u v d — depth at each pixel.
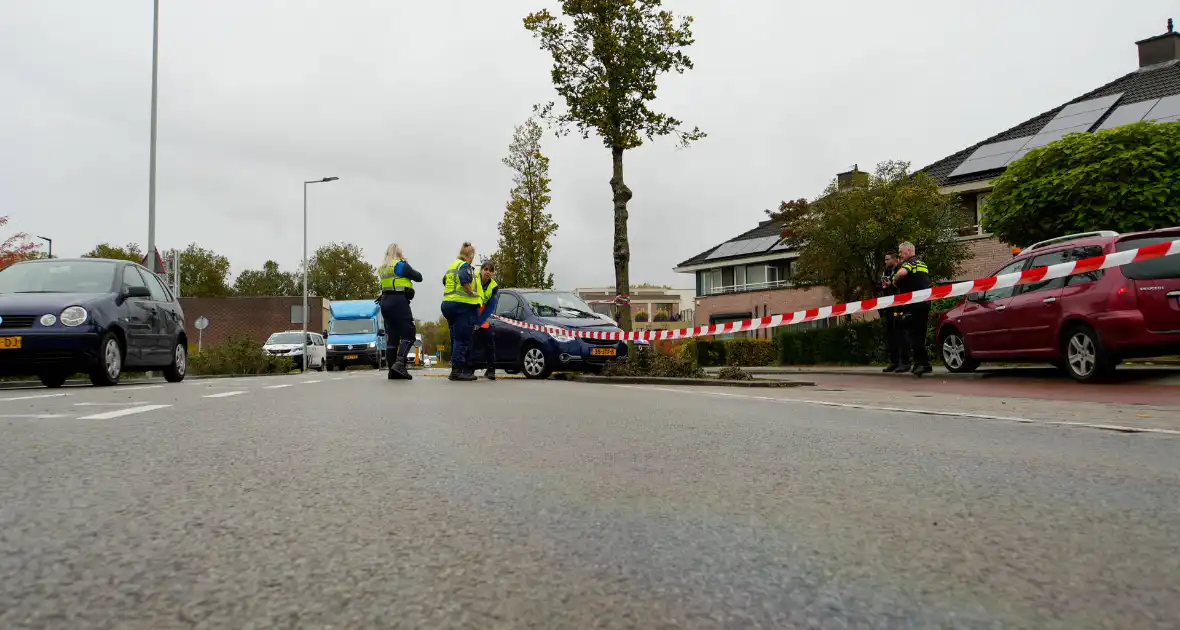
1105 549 2.06
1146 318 9.20
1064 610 1.59
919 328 13.25
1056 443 4.22
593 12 15.21
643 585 1.75
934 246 26.00
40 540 2.06
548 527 2.30
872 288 26.92
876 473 3.25
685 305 89.38
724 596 1.67
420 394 8.05
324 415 5.50
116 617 1.51
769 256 44.38
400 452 3.75
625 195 15.34
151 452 3.65
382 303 12.52
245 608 1.57
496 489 2.87
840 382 11.97
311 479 3.03
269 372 24.91
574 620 1.53
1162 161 16.55
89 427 4.57
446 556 1.97
